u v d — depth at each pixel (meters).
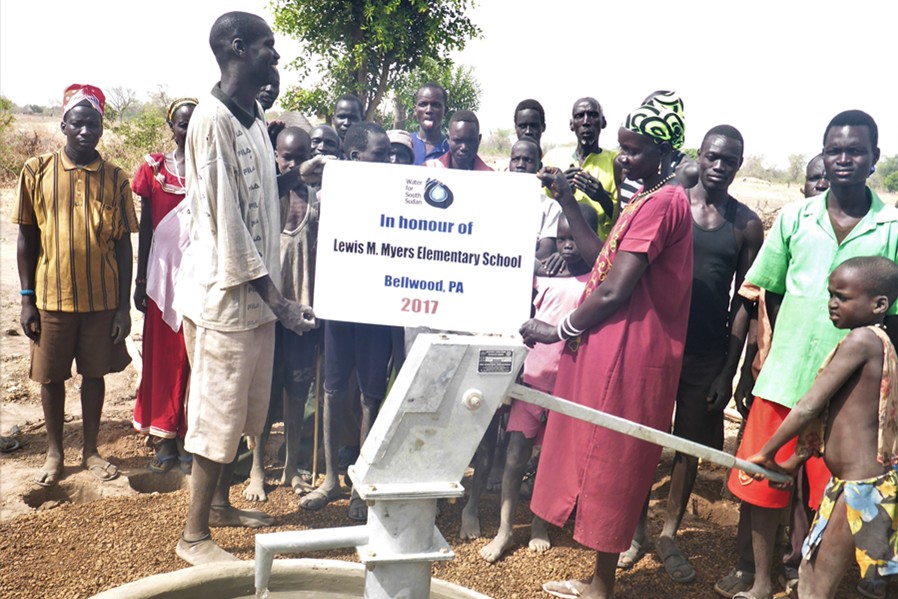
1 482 4.86
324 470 5.27
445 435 2.24
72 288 4.80
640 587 4.09
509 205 3.24
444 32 18.98
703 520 4.94
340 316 3.30
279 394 5.04
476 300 3.29
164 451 5.23
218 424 3.92
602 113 5.68
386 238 3.27
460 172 3.25
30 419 6.04
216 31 3.86
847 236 3.62
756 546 3.83
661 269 3.50
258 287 3.85
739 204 4.40
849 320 3.26
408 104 20.53
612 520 3.54
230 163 3.80
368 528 2.30
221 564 3.41
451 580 3.98
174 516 4.55
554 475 3.72
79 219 4.80
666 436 2.60
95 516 4.50
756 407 3.87
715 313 4.30
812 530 3.42
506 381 2.26
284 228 4.96
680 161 5.58
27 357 7.56
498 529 4.58
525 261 3.26
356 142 4.66
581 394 3.59
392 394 2.23
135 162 19.23
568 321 3.54
